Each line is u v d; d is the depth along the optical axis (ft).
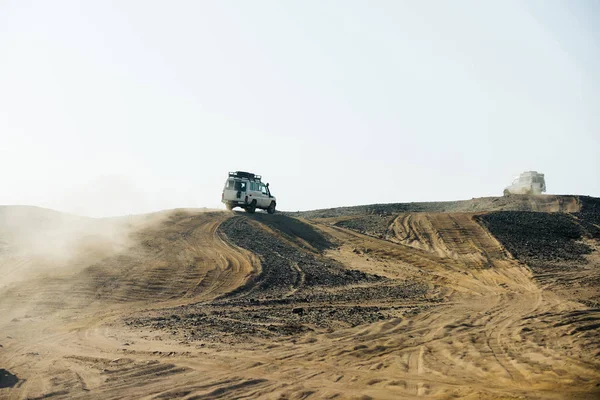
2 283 67.15
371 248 109.70
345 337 44.01
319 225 125.29
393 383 30.68
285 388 29.53
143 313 55.57
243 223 113.80
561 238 119.55
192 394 28.19
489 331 46.83
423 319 53.57
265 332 45.73
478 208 164.76
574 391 28.66
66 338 42.83
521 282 84.84
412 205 181.57
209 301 64.13
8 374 31.99
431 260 102.68
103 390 28.81
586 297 70.44
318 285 79.10
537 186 180.65
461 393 28.55
